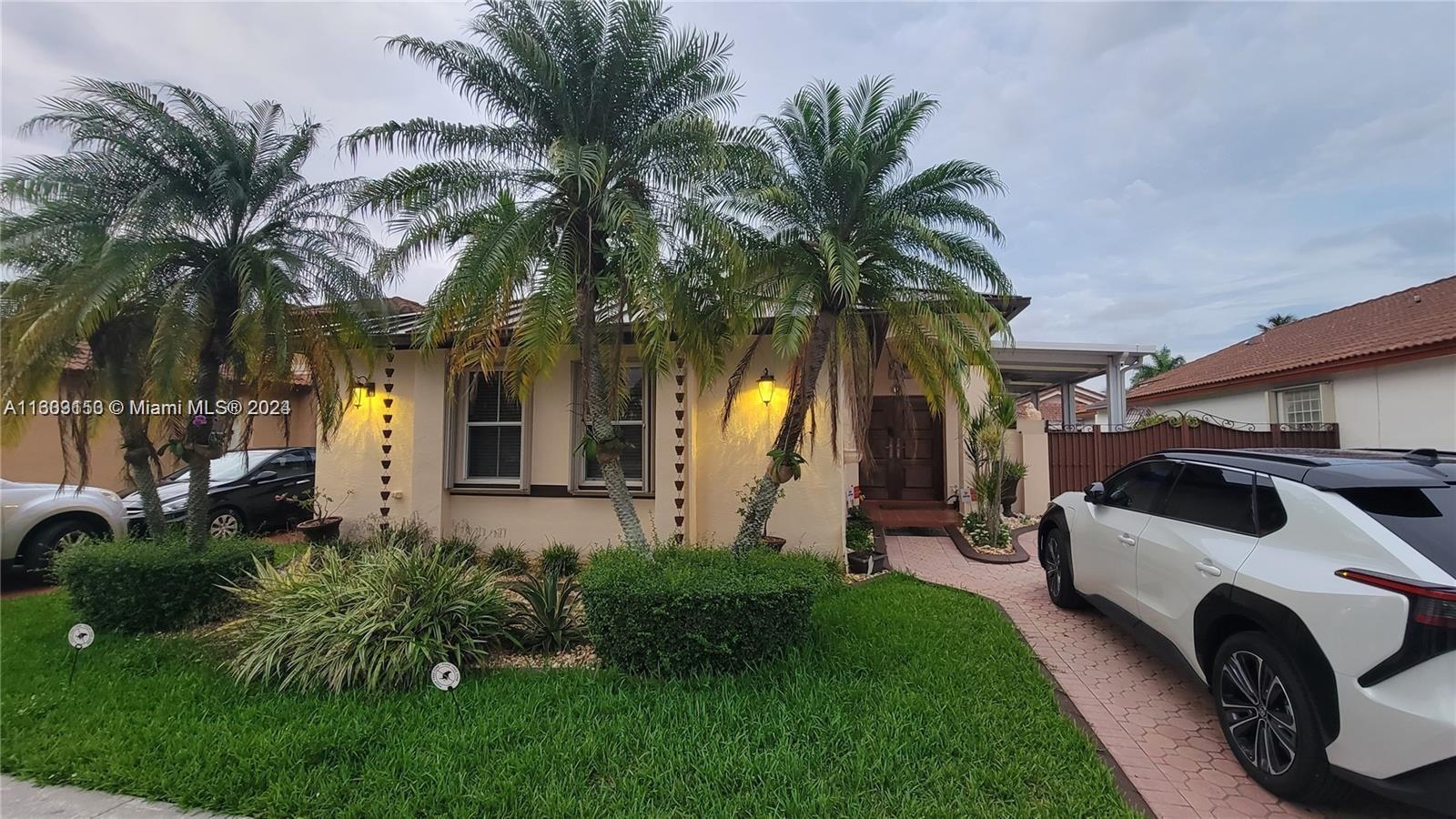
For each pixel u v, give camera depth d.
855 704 3.90
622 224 5.33
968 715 3.76
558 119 5.82
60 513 7.94
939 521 10.28
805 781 3.07
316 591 4.93
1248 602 3.30
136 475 6.59
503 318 6.12
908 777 3.11
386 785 3.09
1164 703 4.15
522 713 3.85
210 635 5.41
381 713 3.88
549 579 5.54
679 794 2.98
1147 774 3.30
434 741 3.51
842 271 5.10
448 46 5.58
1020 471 11.20
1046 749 3.40
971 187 5.93
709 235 5.39
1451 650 2.46
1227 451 4.24
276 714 3.91
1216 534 3.79
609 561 5.02
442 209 5.73
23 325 5.66
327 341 6.94
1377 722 2.61
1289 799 3.04
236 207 6.22
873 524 9.41
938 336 6.01
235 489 10.35
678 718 3.74
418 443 8.87
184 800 3.07
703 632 4.28
